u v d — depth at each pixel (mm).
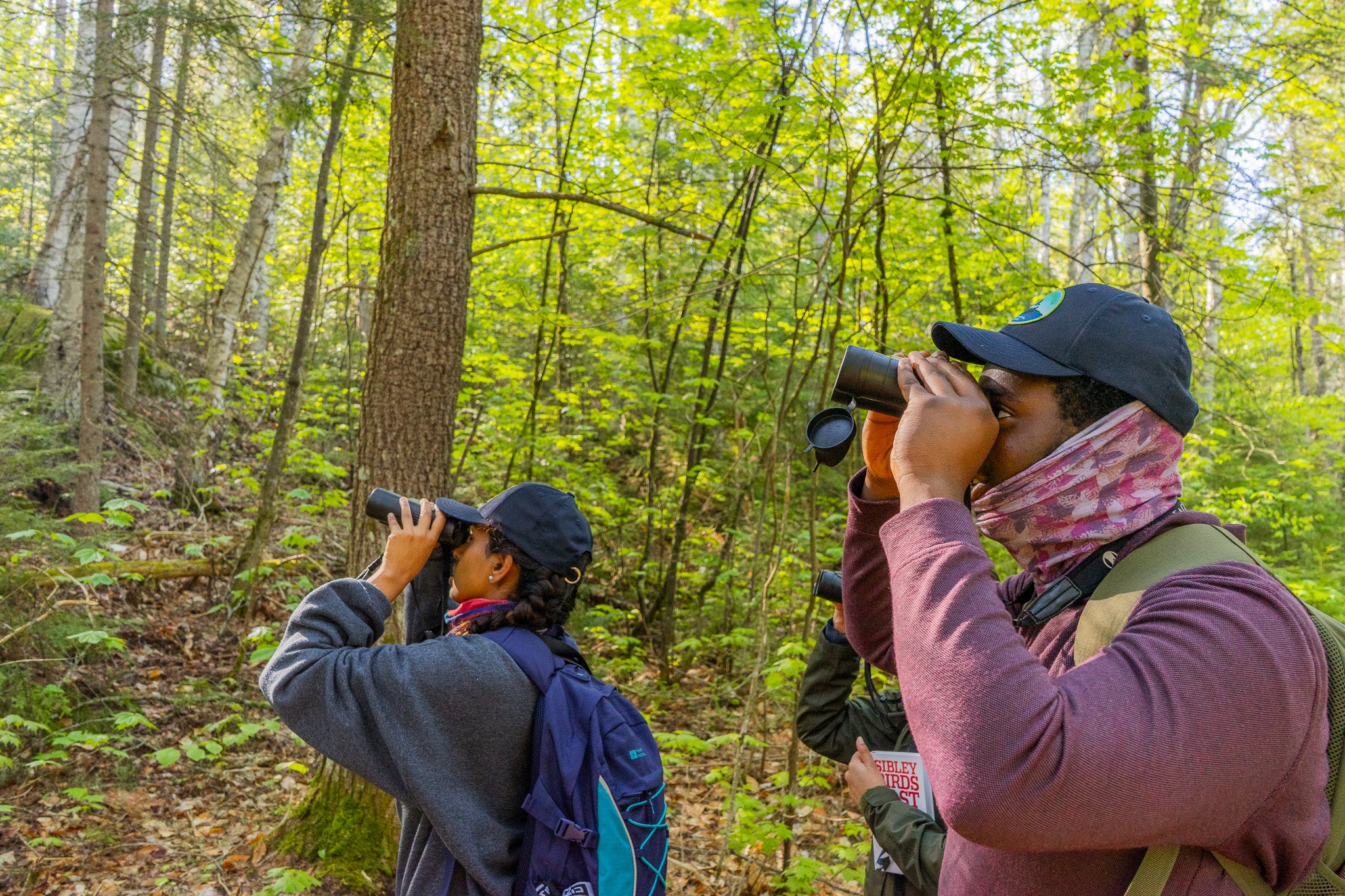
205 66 7195
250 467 7074
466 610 1511
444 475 3602
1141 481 885
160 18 5996
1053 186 10688
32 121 9172
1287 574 5184
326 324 11422
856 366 1002
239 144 12273
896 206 5113
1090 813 670
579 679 1450
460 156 3604
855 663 1795
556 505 1536
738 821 3105
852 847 3035
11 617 4320
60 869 3471
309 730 1332
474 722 1334
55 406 7238
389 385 3529
